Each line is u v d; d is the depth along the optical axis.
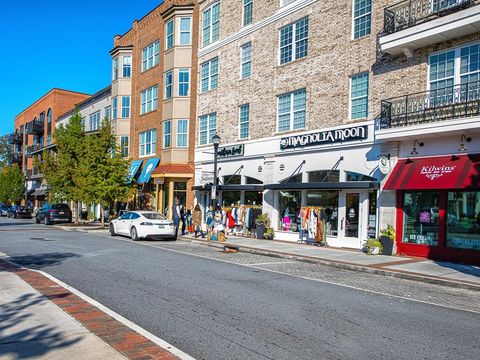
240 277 10.95
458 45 14.84
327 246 18.89
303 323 6.76
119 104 37.59
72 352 4.80
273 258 15.62
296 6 21.52
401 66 16.55
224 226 22.81
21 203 70.06
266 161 22.72
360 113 18.31
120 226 22.59
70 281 9.63
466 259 14.08
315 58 20.36
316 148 19.83
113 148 29.31
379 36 17.48
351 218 18.33
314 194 20.20
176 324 6.50
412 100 16.00
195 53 29.61
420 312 7.86
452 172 14.19
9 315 6.20
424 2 15.84
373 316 7.40
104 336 5.50
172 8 30.42
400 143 16.31
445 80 15.22
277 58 22.66
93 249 16.19
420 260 14.67
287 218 21.64
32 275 9.62
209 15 28.52
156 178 30.92
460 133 14.34
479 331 6.68
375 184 16.78
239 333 6.14
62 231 26.17
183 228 24.11
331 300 8.56
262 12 23.78
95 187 27.66
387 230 16.14
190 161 29.61
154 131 33.31
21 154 75.00
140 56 36.06
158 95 32.66
